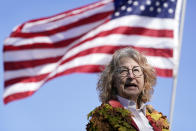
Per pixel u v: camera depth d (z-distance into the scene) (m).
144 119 4.35
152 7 12.55
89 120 4.08
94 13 12.52
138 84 4.31
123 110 4.08
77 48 12.24
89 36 12.30
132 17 12.47
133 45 12.15
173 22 12.38
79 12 12.53
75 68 12.08
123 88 4.29
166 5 12.58
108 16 12.45
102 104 4.14
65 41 12.39
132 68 4.32
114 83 4.40
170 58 11.88
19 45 12.32
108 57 12.05
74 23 12.42
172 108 11.05
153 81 4.58
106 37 12.25
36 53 12.49
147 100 4.64
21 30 12.41
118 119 4.00
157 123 4.41
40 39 12.41
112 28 12.35
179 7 12.51
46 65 12.40
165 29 12.33
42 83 12.42
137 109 4.41
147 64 4.51
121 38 12.23
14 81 12.48
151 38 12.23
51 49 12.38
